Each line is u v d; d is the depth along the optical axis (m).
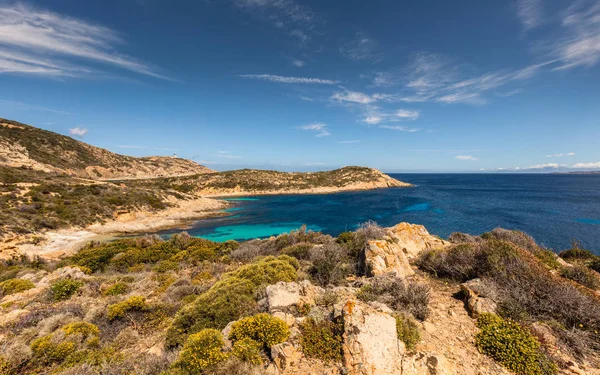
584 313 5.48
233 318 7.03
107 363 6.12
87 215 39.44
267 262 10.33
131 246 23.52
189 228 46.25
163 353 6.25
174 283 11.79
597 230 36.59
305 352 4.89
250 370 4.52
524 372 4.52
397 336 4.85
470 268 8.39
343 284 9.24
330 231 43.41
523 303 6.09
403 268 9.81
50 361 6.46
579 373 4.43
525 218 45.97
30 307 9.95
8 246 26.28
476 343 5.23
